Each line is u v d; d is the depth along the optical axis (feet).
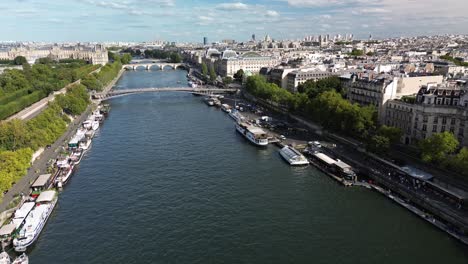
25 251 586.86
